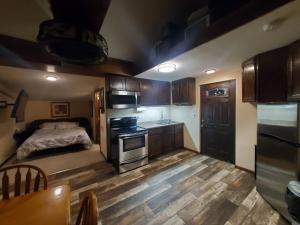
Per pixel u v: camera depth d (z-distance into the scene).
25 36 2.06
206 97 3.71
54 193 1.12
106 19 1.83
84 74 3.17
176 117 4.67
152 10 1.77
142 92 3.84
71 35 1.09
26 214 0.92
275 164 1.88
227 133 3.31
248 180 2.63
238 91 3.05
